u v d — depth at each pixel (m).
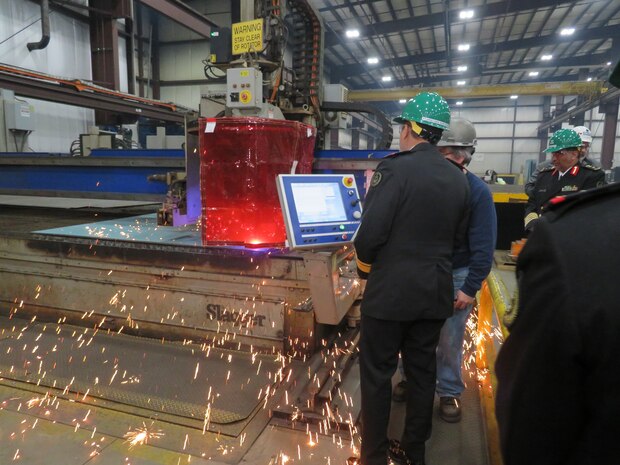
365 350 1.73
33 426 2.14
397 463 1.90
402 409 2.35
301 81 4.47
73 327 3.34
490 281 2.02
